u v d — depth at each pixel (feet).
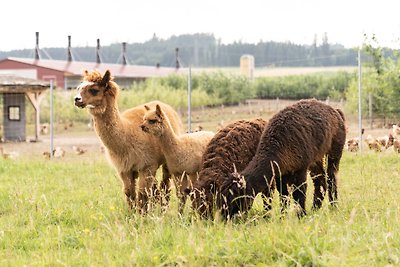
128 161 31.58
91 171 50.16
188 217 27.81
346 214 27.63
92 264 21.11
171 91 152.97
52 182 44.52
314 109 28.94
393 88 89.35
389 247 19.79
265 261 20.12
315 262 18.75
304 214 27.25
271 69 367.25
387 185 34.45
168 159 30.60
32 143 95.35
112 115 30.94
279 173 27.02
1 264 22.72
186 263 20.11
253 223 25.21
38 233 28.53
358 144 57.36
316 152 28.22
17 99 101.09
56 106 130.11
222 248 21.06
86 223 29.89
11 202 35.88
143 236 23.95
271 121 27.76
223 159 28.45
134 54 465.47
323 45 448.65
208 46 479.82
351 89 108.47
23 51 427.33
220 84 167.12
